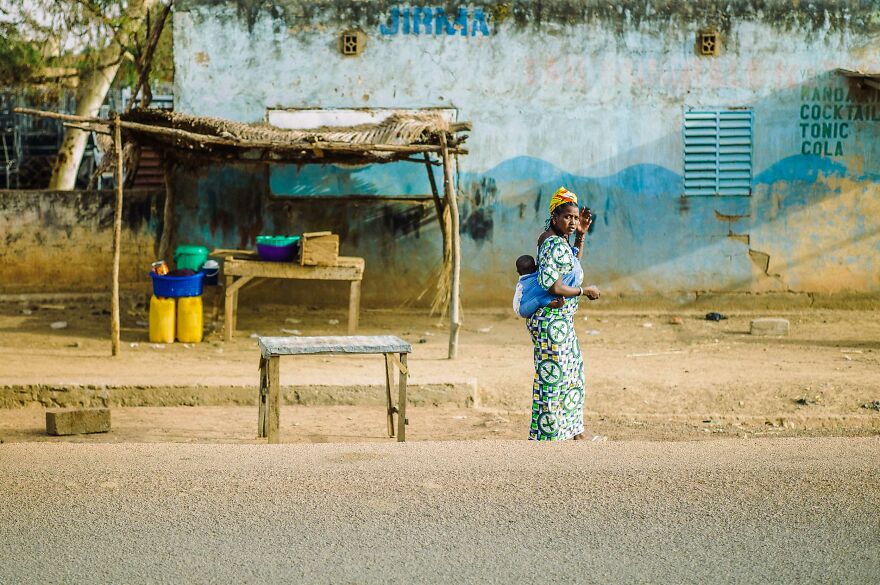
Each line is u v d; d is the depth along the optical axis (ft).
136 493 16.47
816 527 15.06
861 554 14.07
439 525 15.12
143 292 54.60
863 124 50.16
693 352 40.63
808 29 49.83
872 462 18.29
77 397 31.50
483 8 49.67
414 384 32.30
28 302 51.93
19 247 55.26
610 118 50.06
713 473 17.56
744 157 50.21
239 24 49.34
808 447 19.58
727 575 13.42
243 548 14.25
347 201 50.49
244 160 47.32
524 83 49.96
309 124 49.65
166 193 49.65
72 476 17.38
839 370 35.88
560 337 23.41
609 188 50.34
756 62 50.01
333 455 18.89
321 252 43.29
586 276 50.75
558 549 14.25
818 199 50.39
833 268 50.70
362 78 49.67
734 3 49.80
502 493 16.51
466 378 33.19
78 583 13.09
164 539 14.56
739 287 50.78
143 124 41.47
